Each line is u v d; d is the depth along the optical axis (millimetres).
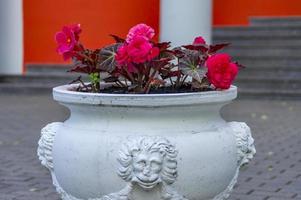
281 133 11133
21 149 9969
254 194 7453
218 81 4504
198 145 4332
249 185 7832
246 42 17156
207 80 4637
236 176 4750
